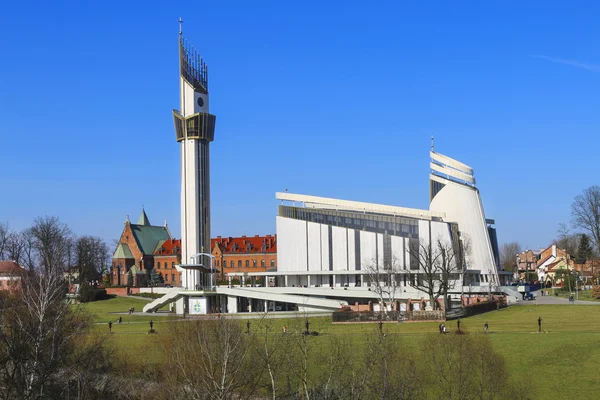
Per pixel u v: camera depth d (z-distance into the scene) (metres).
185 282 186.50
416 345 88.00
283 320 131.00
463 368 73.38
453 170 196.38
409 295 162.00
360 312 123.00
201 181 188.00
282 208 194.50
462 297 148.75
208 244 188.12
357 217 187.88
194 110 188.75
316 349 79.75
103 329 124.50
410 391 63.25
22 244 199.00
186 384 63.47
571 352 86.31
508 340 93.69
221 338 65.75
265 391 65.12
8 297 82.69
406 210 185.12
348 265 186.25
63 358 70.12
